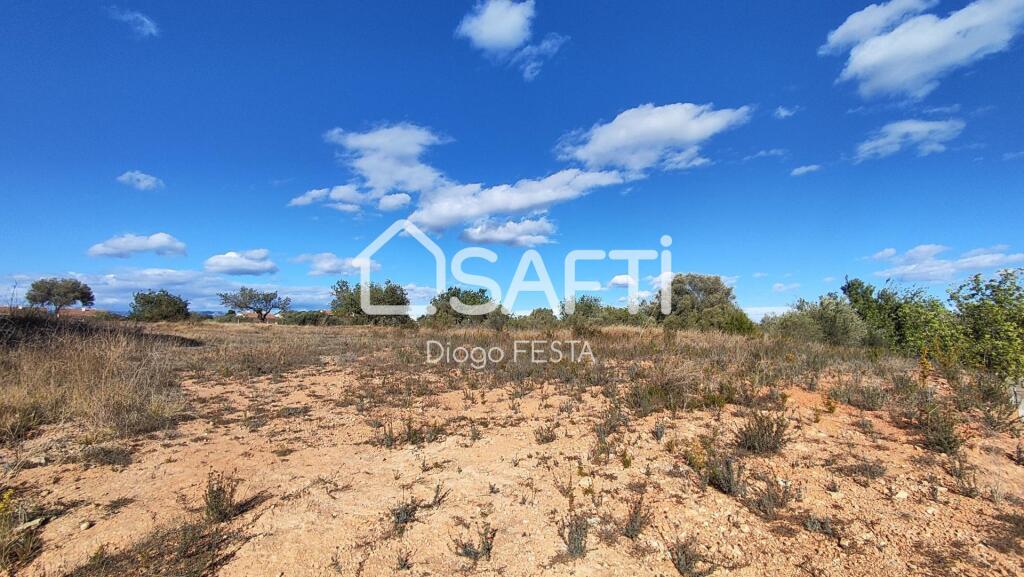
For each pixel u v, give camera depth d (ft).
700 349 34.86
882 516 11.18
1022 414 17.52
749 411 19.13
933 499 11.81
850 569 9.43
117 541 10.60
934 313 32.73
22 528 10.93
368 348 44.75
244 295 161.58
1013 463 13.75
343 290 105.91
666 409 19.86
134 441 17.25
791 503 11.98
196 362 34.04
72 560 9.91
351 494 12.98
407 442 17.28
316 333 74.64
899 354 34.40
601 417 19.24
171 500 12.60
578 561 9.95
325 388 26.78
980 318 27.99
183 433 18.35
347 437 17.97
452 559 10.10
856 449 14.92
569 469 14.38
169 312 123.13
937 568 9.30
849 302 52.54
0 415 18.10
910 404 18.79
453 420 19.76
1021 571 9.07
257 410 21.76
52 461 15.20
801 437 16.01
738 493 12.43
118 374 24.99
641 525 10.97
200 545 10.44
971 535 10.25
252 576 9.48
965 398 18.86
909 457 14.23
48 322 37.42
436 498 12.57
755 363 26.89
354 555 10.19
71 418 19.40
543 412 20.42
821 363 27.86
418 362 35.06
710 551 10.17
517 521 11.53
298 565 9.82
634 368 27.94
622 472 13.98
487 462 15.07
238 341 53.88
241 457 15.85
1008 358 25.25
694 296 99.30
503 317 66.74
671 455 15.10
